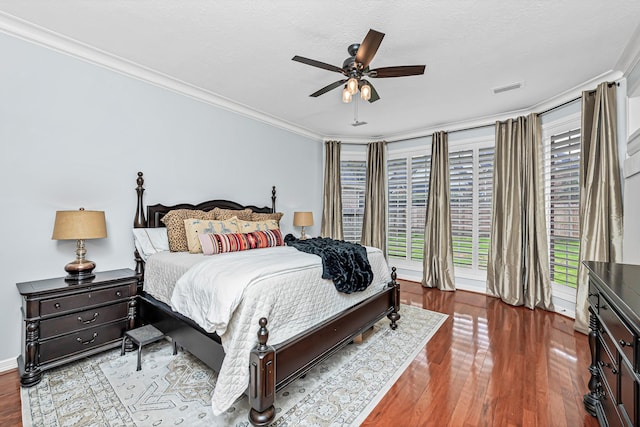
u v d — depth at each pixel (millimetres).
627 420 1119
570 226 3316
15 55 2238
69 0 1943
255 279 1771
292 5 1959
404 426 1648
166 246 2980
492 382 2072
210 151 3650
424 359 2398
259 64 2801
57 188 2455
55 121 2439
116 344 2445
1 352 2186
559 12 1983
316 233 5461
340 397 1905
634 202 2410
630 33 2203
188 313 1994
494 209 4133
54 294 2117
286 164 4789
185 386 2006
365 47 1913
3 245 2203
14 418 1690
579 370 2227
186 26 2217
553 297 3590
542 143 3723
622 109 2740
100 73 2695
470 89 3275
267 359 1572
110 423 1653
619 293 1179
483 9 1964
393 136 5340
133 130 2934
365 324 2592
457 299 4086
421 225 5031
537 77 2957
